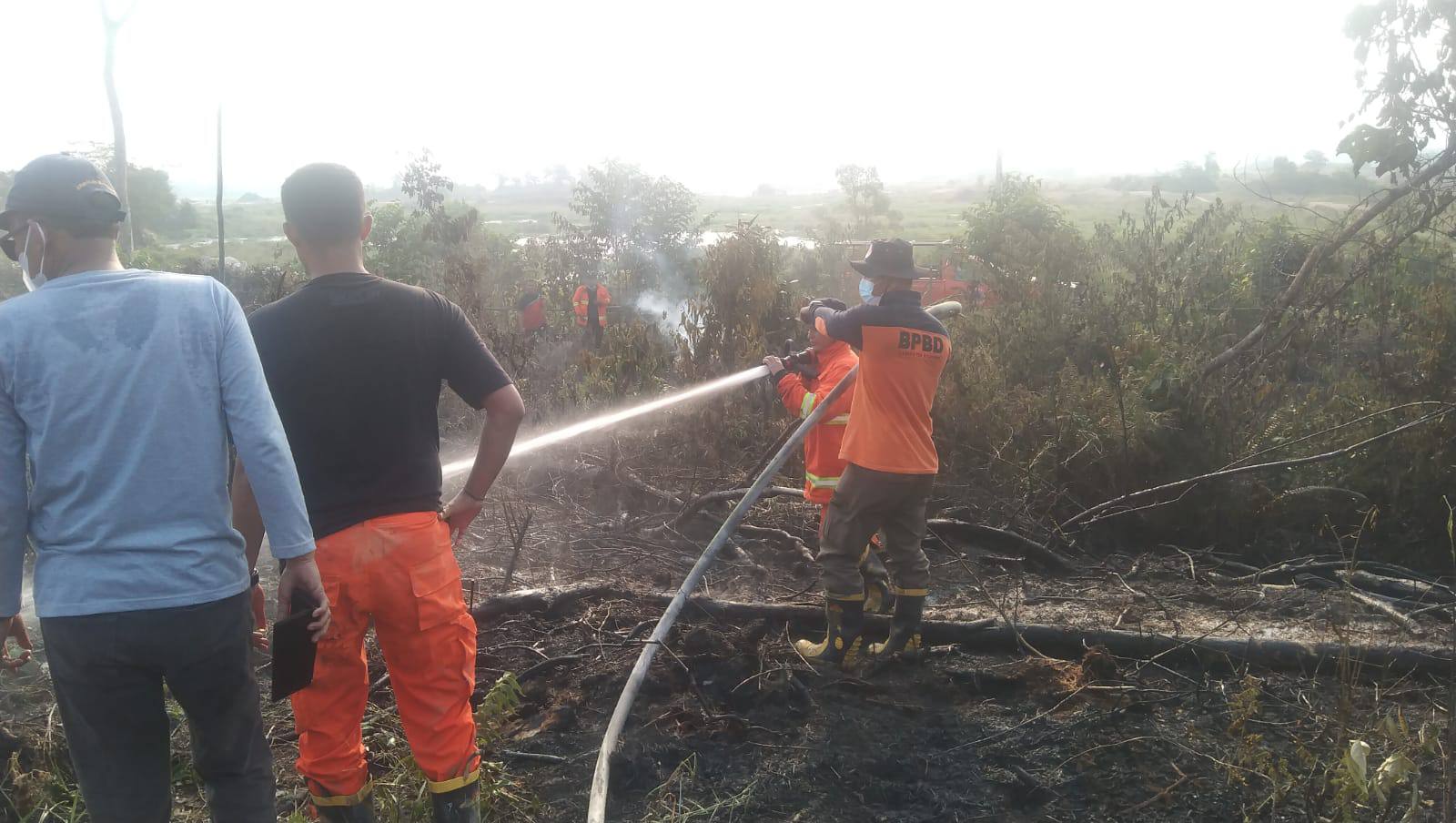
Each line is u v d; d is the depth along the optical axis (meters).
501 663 4.27
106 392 2.19
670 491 6.47
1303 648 4.24
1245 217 11.64
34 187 2.25
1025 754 3.65
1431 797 3.28
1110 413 6.20
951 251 13.85
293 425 2.61
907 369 4.10
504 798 3.31
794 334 8.00
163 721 2.37
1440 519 5.76
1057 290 8.90
